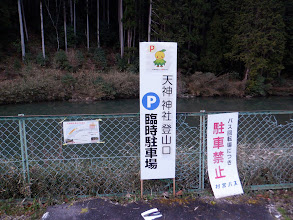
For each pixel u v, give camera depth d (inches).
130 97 696.4
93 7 997.8
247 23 792.9
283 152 129.9
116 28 1024.2
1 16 709.3
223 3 879.7
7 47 754.8
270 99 732.7
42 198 99.0
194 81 772.0
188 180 109.4
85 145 187.0
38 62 724.7
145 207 92.5
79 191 105.7
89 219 85.2
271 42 743.1
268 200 97.7
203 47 909.2
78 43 902.4
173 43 88.4
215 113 100.2
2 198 99.7
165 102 91.6
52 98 608.7
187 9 814.5
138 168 113.7
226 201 96.9
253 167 118.0
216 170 103.3
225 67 935.7
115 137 219.0
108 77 684.7
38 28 852.6
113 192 105.8
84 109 514.3
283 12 848.9
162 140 94.3
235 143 104.0
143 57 87.8
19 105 545.0
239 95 772.6
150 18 774.5
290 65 937.5
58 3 906.1
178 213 88.6
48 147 177.2
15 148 193.8
